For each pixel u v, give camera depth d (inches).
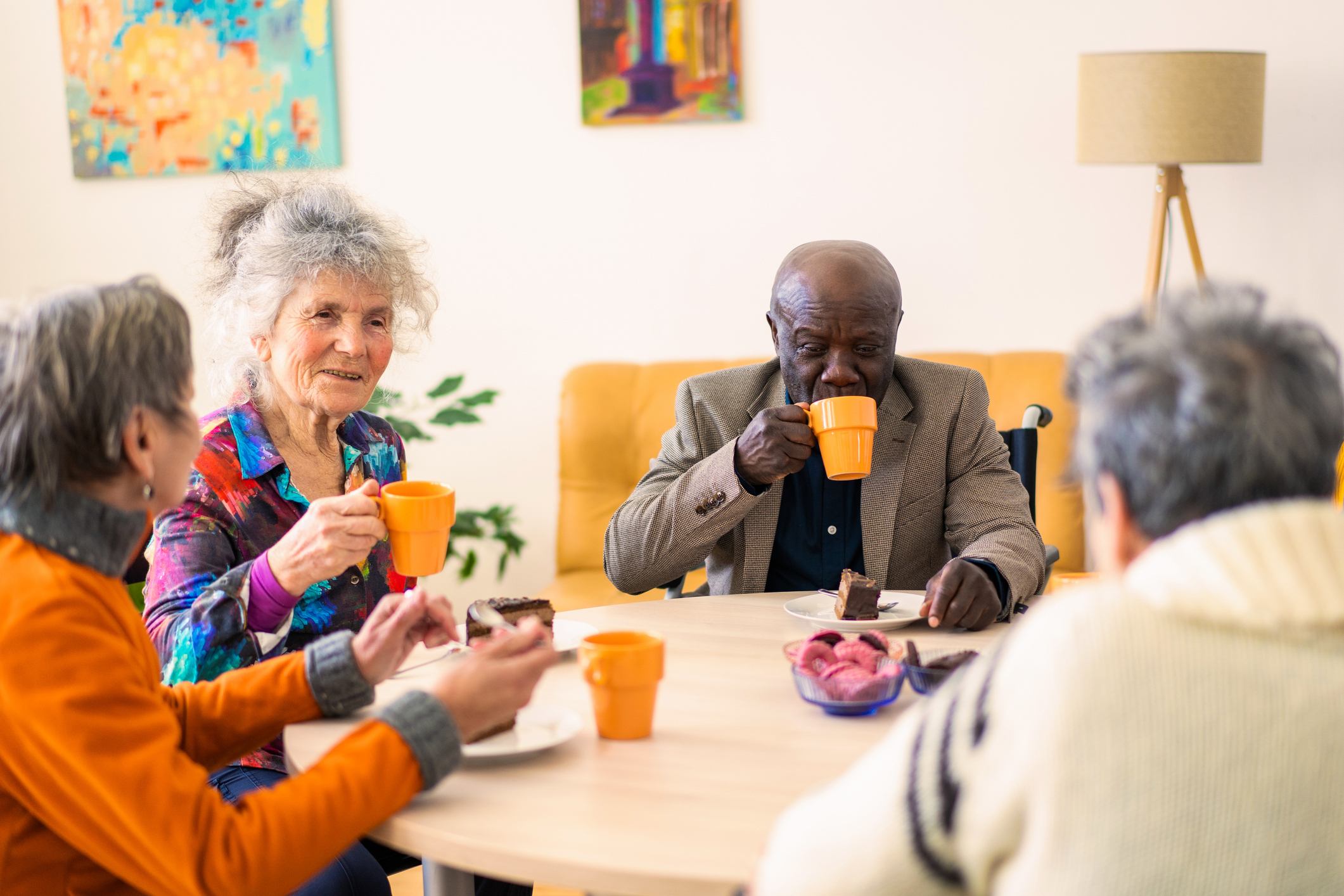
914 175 127.1
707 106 129.0
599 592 110.8
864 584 55.9
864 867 24.5
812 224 129.8
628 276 134.1
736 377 73.1
